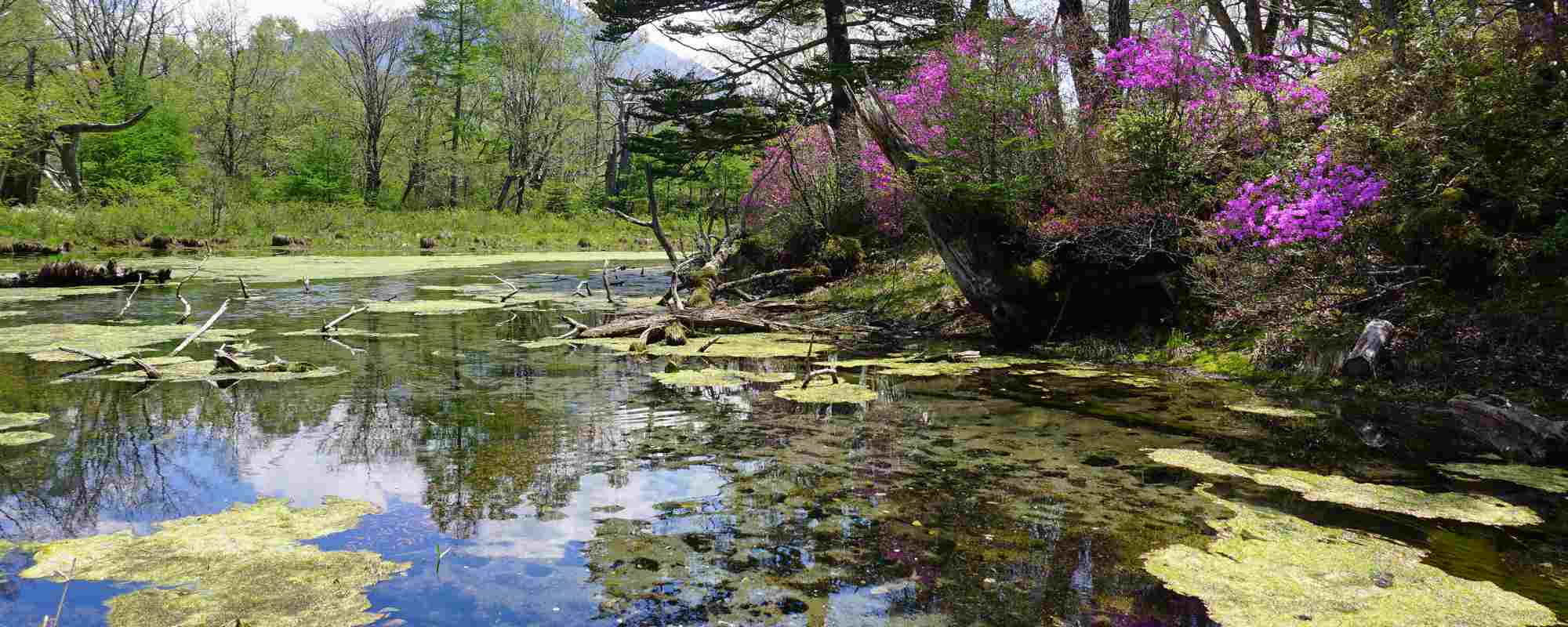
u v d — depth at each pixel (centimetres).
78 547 289
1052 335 770
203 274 1593
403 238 3147
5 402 512
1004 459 403
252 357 697
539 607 246
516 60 4659
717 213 2022
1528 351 510
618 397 548
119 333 805
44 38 2944
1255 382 597
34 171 2867
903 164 815
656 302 1212
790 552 289
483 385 589
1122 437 446
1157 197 712
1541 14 554
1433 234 579
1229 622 238
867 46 1684
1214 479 373
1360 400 534
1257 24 877
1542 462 407
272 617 237
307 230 3027
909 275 1089
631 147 1794
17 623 228
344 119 4606
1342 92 680
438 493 352
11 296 1140
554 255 2647
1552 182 533
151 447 417
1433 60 588
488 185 4838
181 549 287
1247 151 716
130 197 2947
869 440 438
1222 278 666
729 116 1650
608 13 1755
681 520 320
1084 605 249
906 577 269
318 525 313
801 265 1334
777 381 611
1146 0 1074
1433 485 368
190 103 4022
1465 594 259
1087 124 809
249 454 407
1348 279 613
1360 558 287
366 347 761
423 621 235
